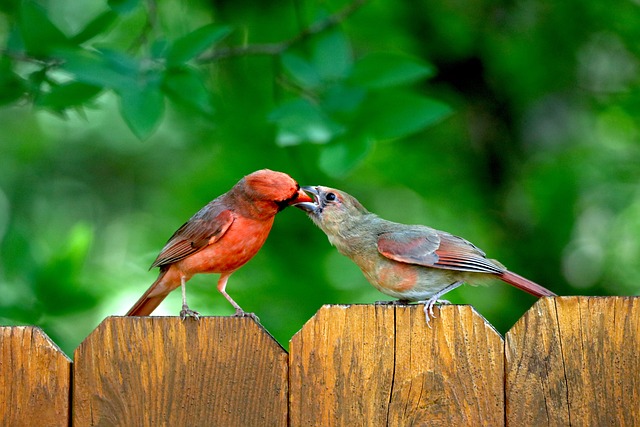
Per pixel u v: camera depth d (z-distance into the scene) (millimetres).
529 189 14477
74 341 11469
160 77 8602
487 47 14617
